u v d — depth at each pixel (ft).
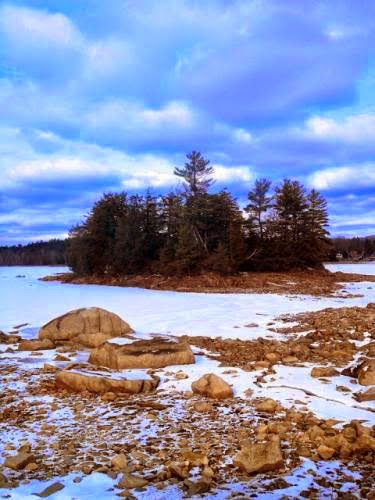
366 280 134.10
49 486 14.87
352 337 42.37
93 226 165.68
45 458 17.53
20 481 15.47
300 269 150.51
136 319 59.11
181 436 19.65
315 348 38.27
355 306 70.44
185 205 150.30
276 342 41.63
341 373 30.27
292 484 14.93
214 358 36.01
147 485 15.01
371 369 27.73
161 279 134.31
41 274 207.31
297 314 62.49
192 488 14.56
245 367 32.01
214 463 16.72
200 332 48.96
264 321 56.59
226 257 132.46
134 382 26.94
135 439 19.40
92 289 120.67
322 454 17.16
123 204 169.07
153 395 26.30
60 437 19.85
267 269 150.51
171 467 15.79
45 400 25.62
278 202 154.40
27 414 23.25
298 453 17.48
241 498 13.82
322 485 14.85
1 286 132.87
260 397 25.35
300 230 152.35
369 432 18.65
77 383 27.20
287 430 19.86
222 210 150.92
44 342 41.45
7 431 20.81
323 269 155.02
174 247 139.85
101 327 44.24
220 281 123.24
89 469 16.29
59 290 116.37
